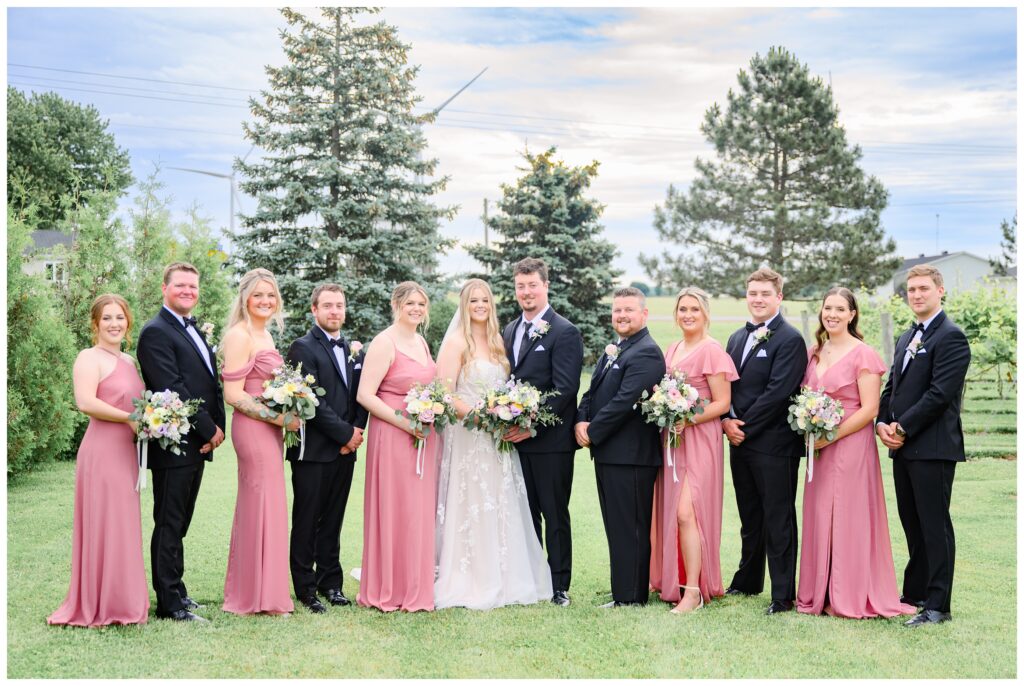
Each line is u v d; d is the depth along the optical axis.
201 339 4.70
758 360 4.95
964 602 4.85
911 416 4.53
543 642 4.24
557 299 24.42
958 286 13.13
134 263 10.93
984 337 11.45
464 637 4.31
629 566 4.89
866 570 4.64
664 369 4.94
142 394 4.52
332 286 5.08
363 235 19.11
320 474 4.84
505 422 4.83
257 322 4.82
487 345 5.17
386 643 4.21
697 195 26.03
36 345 8.52
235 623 4.48
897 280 36.62
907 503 4.79
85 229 10.00
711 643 4.21
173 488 4.50
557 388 4.96
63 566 5.62
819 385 4.80
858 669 3.85
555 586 4.99
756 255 25.52
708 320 5.09
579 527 7.05
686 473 4.93
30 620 4.47
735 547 6.43
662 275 26.34
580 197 25.81
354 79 19.11
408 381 4.95
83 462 4.39
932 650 4.08
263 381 4.73
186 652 4.04
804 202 25.52
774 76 25.38
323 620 4.57
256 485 4.65
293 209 18.34
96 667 3.83
